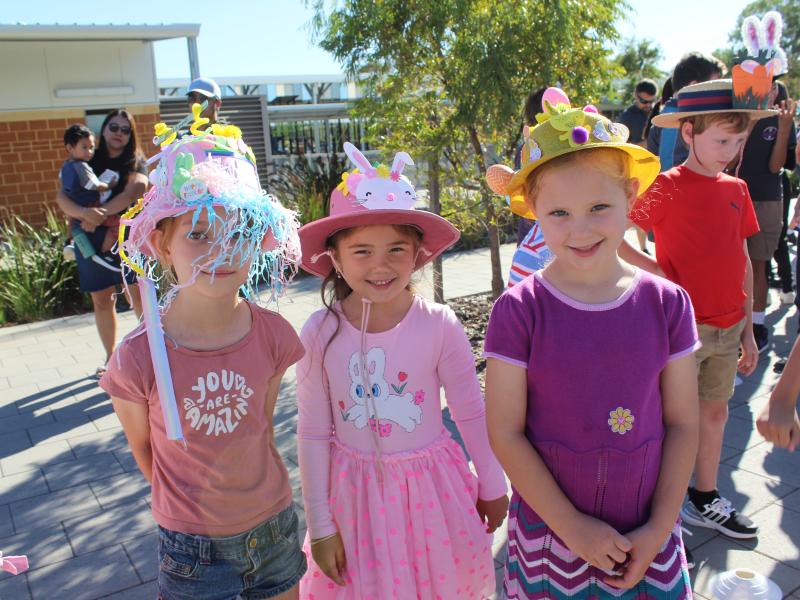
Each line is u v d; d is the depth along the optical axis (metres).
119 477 3.72
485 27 4.89
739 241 2.76
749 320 2.87
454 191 6.01
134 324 6.69
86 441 4.19
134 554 3.03
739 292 2.77
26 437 4.28
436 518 2.05
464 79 4.99
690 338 1.79
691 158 2.76
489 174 2.20
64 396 4.95
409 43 5.25
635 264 2.74
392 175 2.05
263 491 1.95
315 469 2.08
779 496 3.17
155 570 2.91
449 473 2.11
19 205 9.84
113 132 5.10
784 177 5.83
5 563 1.91
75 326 6.88
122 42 10.18
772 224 4.88
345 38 5.27
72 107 10.01
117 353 1.81
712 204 2.69
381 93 5.61
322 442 2.12
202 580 1.89
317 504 2.04
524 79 5.14
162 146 1.80
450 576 2.06
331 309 2.17
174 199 1.70
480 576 2.14
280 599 2.02
